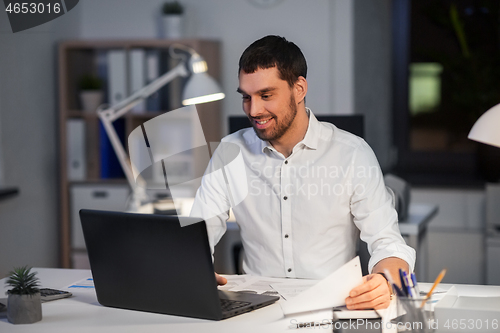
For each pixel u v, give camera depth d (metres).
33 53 3.34
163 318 1.29
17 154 3.19
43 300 1.43
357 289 1.28
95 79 3.53
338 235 1.74
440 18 4.01
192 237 1.21
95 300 1.44
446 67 3.93
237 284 1.54
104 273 1.35
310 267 1.73
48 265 3.52
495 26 3.96
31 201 3.33
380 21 3.99
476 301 1.37
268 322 1.25
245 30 3.62
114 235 1.31
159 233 1.25
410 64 4.20
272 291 1.47
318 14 3.49
